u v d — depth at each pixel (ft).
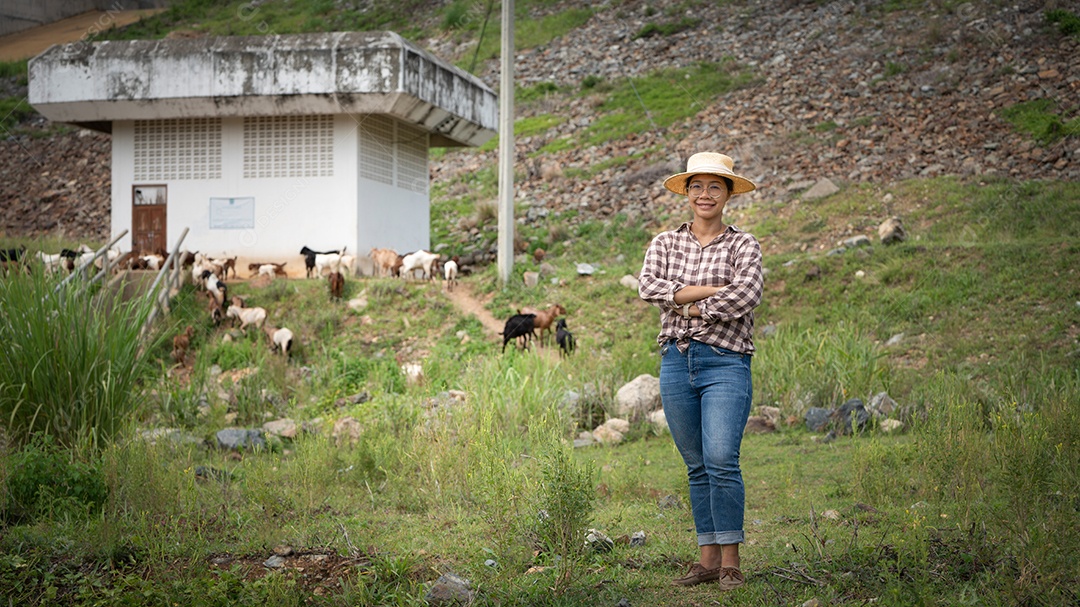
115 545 15.88
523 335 43.27
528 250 63.00
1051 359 35.04
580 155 81.15
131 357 27.17
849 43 88.89
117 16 130.41
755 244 13.98
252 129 58.13
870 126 71.87
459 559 15.38
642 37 105.09
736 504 13.46
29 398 24.18
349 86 53.88
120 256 52.16
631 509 19.33
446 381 39.17
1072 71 71.10
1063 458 17.26
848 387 32.63
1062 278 41.45
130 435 23.03
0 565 14.76
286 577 13.98
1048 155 60.70
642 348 41.47
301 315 49.37
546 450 18.69
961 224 53.47
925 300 42.65
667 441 29.25
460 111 62.03
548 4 121.49
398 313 49.73
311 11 127.44
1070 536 12.87
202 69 55.21
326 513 19.21
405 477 21.81
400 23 122.21
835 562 14.06
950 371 33.76
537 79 101.96
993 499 16.79
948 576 13.08
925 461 19.74
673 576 14.39
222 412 33.37
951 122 69.10
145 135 59.26
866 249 49.32
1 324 24.58
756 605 12.70
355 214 56.85
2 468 19.10
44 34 125.49
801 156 69.77
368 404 32.71
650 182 71.87
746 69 90.33
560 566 13.70
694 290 13.74
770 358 35.58
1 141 100.42
